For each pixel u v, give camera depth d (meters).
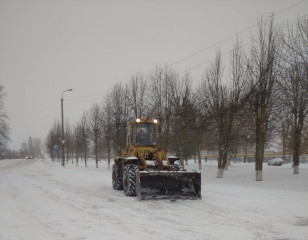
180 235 6.74
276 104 19.95
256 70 18.30
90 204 10.73
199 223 7.75
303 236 6.54
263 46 18.05
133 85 28.09
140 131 13.41
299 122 19.95
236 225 7.47
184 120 23.62
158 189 11.30
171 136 27.53
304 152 34.28
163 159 12.62
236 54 19.59
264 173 21.36
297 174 19.09
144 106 27.33
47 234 7.10
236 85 19.50
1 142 58.03
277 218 8.09
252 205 9.86
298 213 8.64
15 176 22.61
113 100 31.20
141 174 11.18
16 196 12.68
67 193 13.46
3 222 8.29
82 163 53.19
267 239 6.37
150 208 9.79
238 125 23.73
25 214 9.24
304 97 18.67
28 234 7.14
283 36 17.48
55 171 28.41
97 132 36.59
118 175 14.38
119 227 7.56
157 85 25.59
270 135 26.00
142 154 13.03
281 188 14.21
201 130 24.53
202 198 11.29
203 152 57.34
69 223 8.08
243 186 15.31
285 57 17.48
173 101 24.19
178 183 11.36
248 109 19.30
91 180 19.33
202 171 26.27
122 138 14.48
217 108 20.33
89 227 7.63
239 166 29.84
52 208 10.09
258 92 17.92
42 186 16.11
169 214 8.88
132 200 11.38
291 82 17.98
